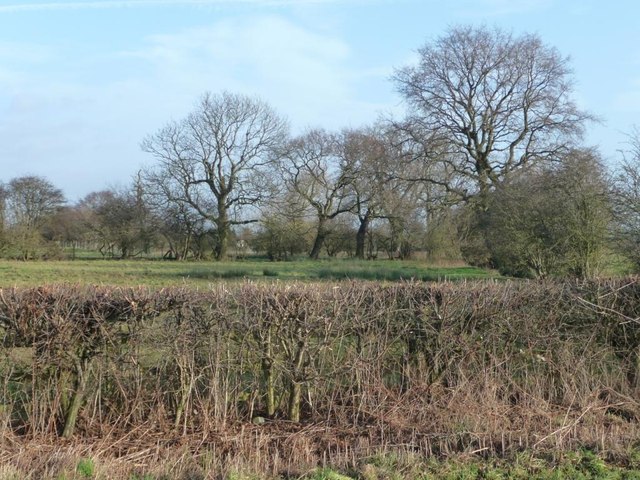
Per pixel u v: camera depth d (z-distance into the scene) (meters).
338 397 7.02
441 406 7.06
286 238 53.50
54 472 5.32
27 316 6.09
